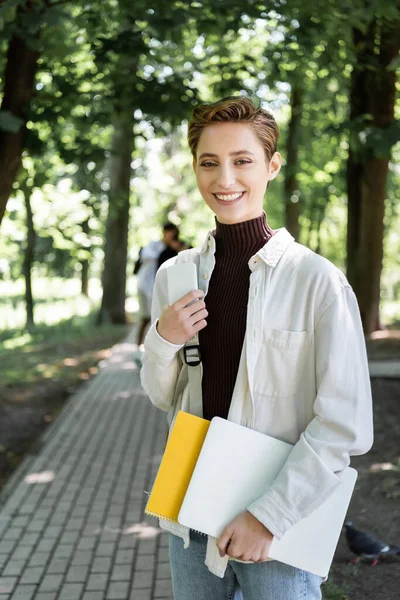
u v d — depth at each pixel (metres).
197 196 32.66
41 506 5.49
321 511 1.83
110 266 20.52
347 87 10.73
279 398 1.90
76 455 7.00
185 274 1.96
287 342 1.87
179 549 2.05
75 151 8.10
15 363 13.31
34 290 36.50
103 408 9.33
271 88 8.30
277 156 2.02
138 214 32.38
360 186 12.54
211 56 8.97
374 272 12.66
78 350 15.58
